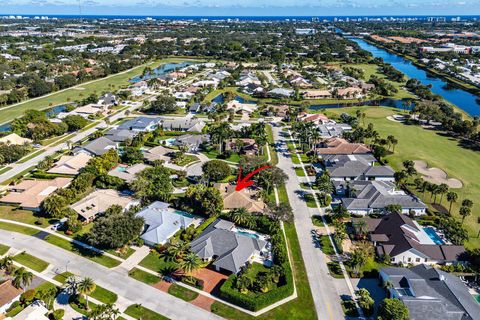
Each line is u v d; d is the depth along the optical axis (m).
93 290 80.44
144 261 95.69
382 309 74.19
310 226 112.12
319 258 97.56
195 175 139.75
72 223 106.94
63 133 189.50
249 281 84.50
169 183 125.69
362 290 82.12
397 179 134.75
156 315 78.62
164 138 181.62
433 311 74.25
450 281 83.81
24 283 82.75
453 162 156.38
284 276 87.81
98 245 101.12
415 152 166.12
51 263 94.31
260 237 106.44
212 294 85.00
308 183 139.12
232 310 80.31
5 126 199.25
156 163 146.75
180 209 119.38
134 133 184.12
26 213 117.94
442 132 193.75
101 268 92.88
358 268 91.75
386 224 107.50
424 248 96.12
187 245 97.50
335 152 161.50
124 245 97.56
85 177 130.12
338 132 186.25
